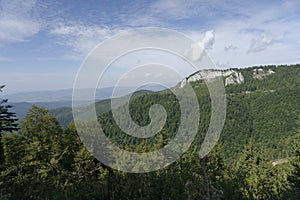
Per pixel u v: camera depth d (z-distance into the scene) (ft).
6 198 22.13
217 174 34.60
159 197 21.79
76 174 40.42
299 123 71.82
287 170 49.29
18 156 60.70
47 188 24.18
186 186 11.00
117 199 21.44
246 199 31.42
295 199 36.27
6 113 57.98
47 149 60.39
